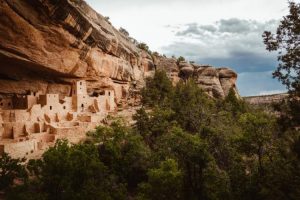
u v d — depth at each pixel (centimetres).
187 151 2584
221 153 3741
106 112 5081
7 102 3956
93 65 4575
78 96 4622
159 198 2553
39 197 2039
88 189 2220
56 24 3419
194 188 2564
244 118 2703
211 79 8569
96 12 4559
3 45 3141
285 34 1839
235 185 2436
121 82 5778
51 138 3538
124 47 5631
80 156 2488
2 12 2836
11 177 2316
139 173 3409
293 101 1836
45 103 3956
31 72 4069
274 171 2333
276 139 2605
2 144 2794
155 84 6775
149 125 4697
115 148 3397
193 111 5594
